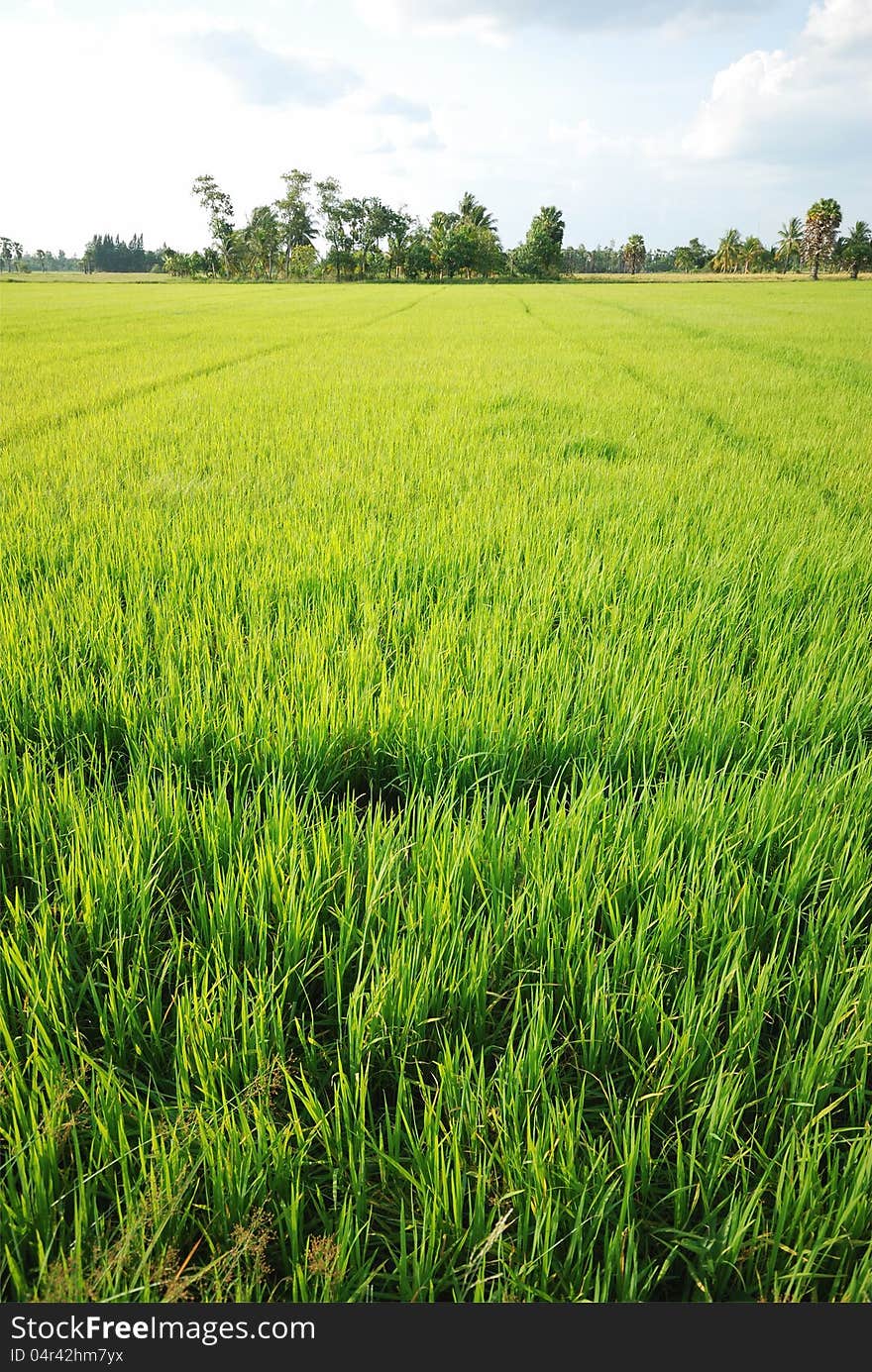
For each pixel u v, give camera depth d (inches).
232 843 90.0
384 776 113.2
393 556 178.9
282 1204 54.6
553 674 127.8
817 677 126.3
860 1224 55.3
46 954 73.3
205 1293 50.6
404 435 321.1
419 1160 58.1
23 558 179.3
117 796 98.8
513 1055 63.8
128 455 283.4
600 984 71.3
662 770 113.7
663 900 82.5
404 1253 51.7
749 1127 64.5
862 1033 66.1
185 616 150.7
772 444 319.0
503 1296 51.1
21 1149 55.6
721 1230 55.2
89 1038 72.7
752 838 92.7
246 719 112.4
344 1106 61.4
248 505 220.2
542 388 455.8
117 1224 56.4
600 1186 55.6
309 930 78.0
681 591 166.2
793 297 1790.1
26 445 302.4
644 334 842.8
